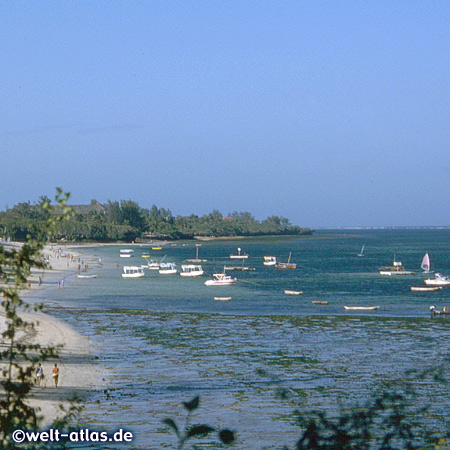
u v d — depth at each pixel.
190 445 105.00
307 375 159.88
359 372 162.75
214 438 109.19
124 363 172.62
